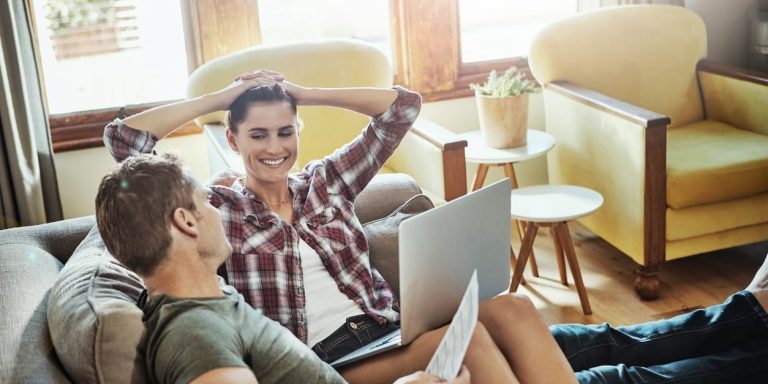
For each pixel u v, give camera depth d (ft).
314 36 11.75
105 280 5.02
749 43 13.43
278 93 6.02
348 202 6.46
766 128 10.68
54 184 10.45
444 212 5.52
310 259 6.09
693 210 9.64
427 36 11.93
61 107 11.06
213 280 4.82
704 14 13.26
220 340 4.36
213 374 4.16
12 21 9.71
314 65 9.95
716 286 10.01
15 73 9.86
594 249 11.28
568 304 9.80
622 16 11.39
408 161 9.97
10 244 5.95
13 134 9.92
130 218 4.53
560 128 11.12
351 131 10.11
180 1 10.93
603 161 10.21
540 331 5.61
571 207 9.41
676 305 9.62
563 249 10.19
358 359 5.75
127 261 4.64
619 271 10.57
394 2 11.85
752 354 6.28
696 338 6.43
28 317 4.91
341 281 6.10
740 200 9.79
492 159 10.09
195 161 11.41
